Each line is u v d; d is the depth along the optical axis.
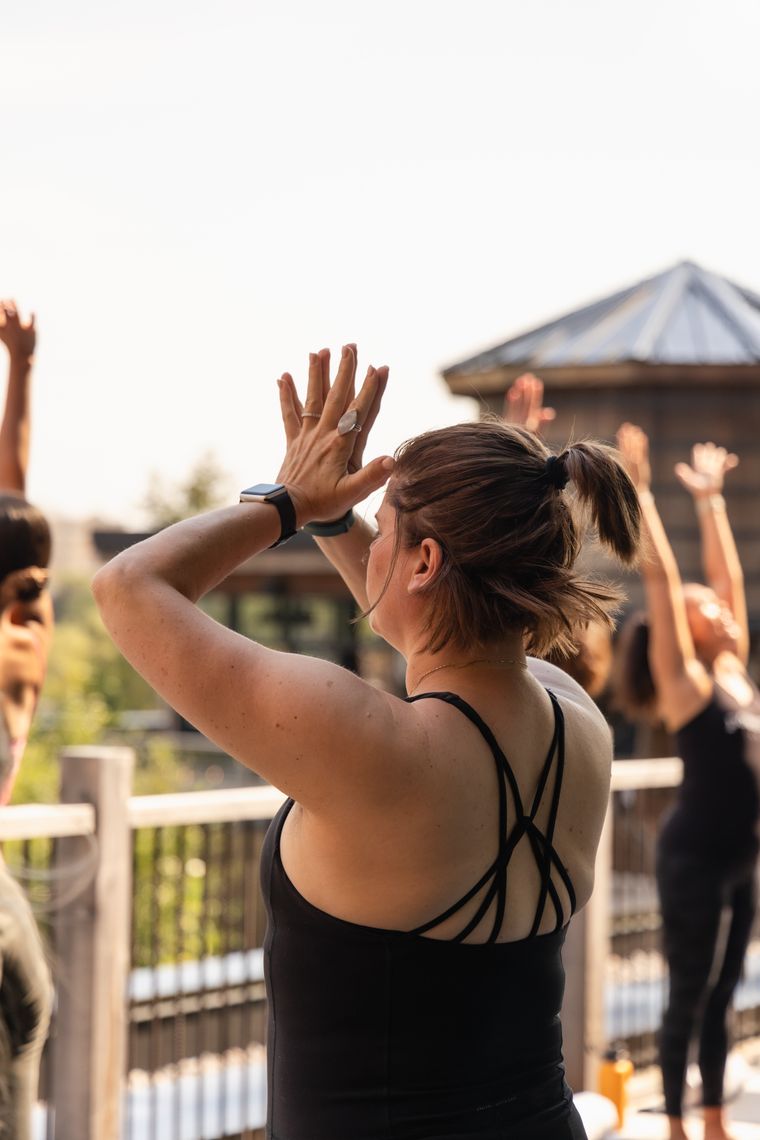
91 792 3.35
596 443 1.58
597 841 1.63
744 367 11.06
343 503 1.57
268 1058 1.51
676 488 11.31
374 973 1.41
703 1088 4.32
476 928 1.44
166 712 15.82
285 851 1.47
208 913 4.05
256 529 1.52
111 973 3.34
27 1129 2.41
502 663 1.54
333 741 1.36
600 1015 4.50
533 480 1.52
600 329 11.91
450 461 1.52
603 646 2.92
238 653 1.39
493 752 1.47
